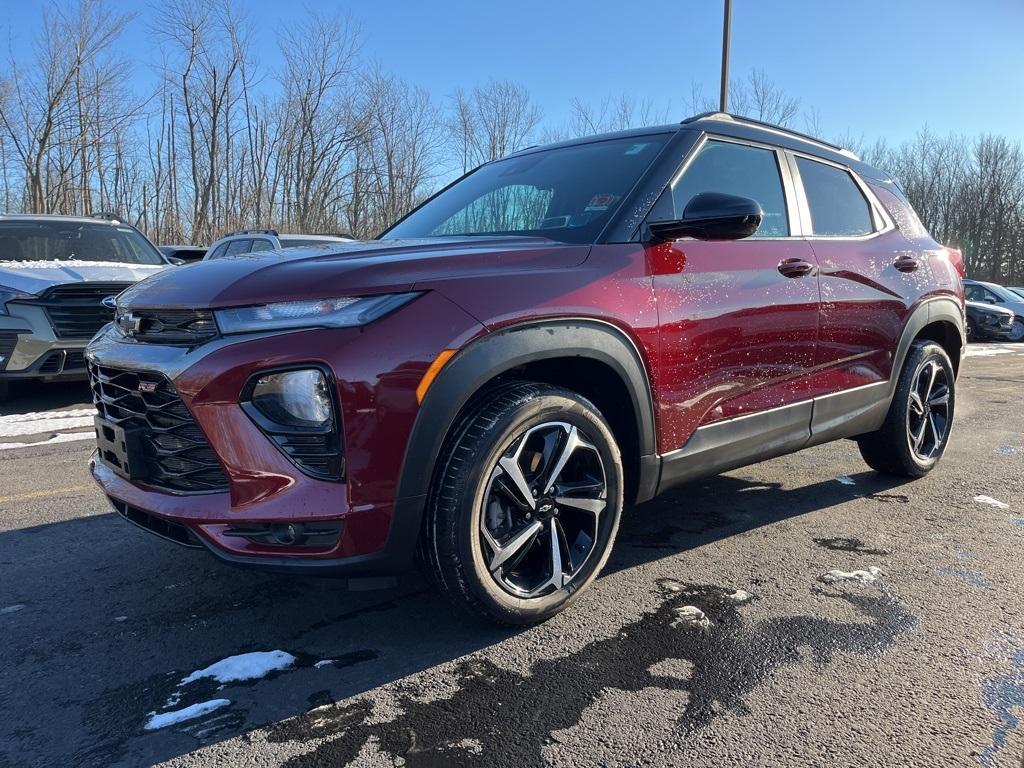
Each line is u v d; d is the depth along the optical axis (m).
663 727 1.99
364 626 2.58
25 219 7.80
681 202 2.96
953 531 3.55
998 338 18.67
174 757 1.88
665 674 2.25
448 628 2.56
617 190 2.93
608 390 2.67
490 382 2.39
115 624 2.61
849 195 3.89
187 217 27.16
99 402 2.67
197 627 2.58
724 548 3.33
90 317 6.41
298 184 26.97
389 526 2.13
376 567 2.16
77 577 3.01
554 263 2.48
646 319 2.61
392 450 2.10
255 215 26.86
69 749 1.91
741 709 2.07
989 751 1.89
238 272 2.28
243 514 2.09
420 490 2.17
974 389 8.84
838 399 3.53
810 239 3.45
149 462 2.38
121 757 1.88
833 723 2.01
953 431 6.08
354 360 2.06
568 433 2.47
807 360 3.31
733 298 2.93
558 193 3.12
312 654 2.39
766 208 3.35
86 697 2.15
